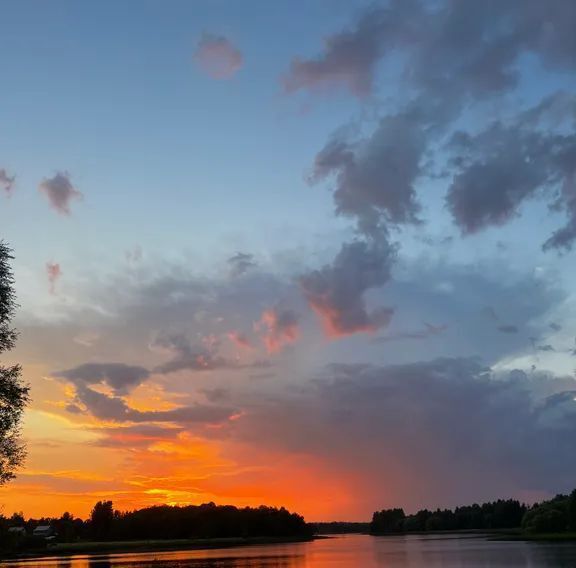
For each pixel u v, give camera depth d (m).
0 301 38.59
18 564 151.12
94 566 136.62
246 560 158.12
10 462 38.19
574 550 146.88
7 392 38.19
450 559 133.50
